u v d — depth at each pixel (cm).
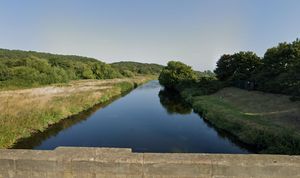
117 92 3638
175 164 446
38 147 1202
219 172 442
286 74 2361
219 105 2186
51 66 6197
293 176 433
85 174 457
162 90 4806
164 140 1395
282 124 1390
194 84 3962
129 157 453
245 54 3956
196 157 451
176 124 1783
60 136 1409
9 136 1166
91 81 5700
